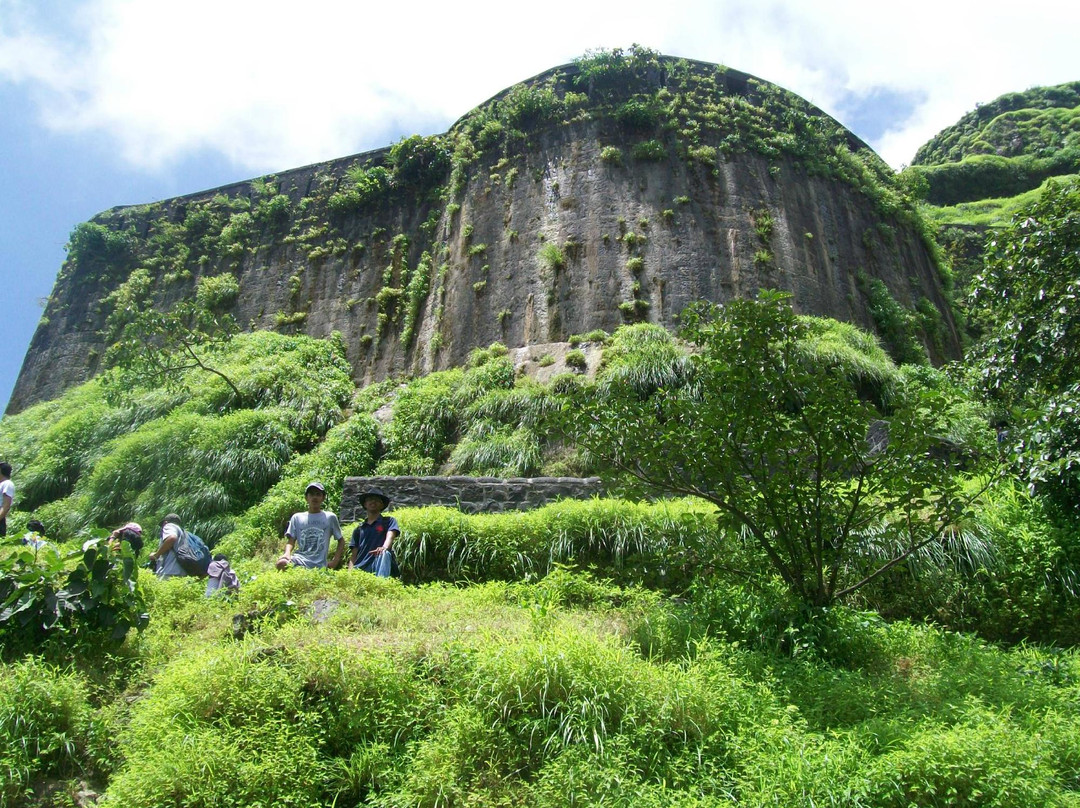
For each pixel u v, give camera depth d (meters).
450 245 18.11
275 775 3.76
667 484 6.19
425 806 3.67
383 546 7.26
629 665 4.32
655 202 16.39
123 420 15.20
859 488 5.78
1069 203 8.38
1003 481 7.54
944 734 3.73
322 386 15.75
